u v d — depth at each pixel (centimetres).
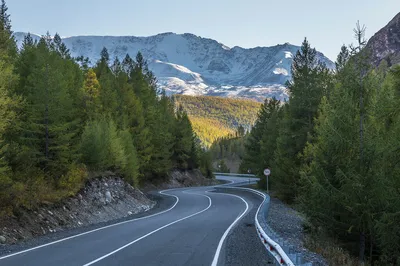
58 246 1363
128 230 1850
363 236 1670
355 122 1691
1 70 1777
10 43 2792
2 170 1675
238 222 2216
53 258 1129
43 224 1775
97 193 2653
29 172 2102
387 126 1611
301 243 1719
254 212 2803
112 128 3566
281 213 2812
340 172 1597
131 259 1113
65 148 2311
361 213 1596
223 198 4272
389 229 1473
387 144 1577
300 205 1969
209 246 1373
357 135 1680
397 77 1212
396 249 1564
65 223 1955
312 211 1795
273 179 4066
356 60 1716
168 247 1341
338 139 1688
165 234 1700
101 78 4762
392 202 1530
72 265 1024
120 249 1292
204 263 1067
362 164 1614
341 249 1636
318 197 1709
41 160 2241
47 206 1953
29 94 2252
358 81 1700
